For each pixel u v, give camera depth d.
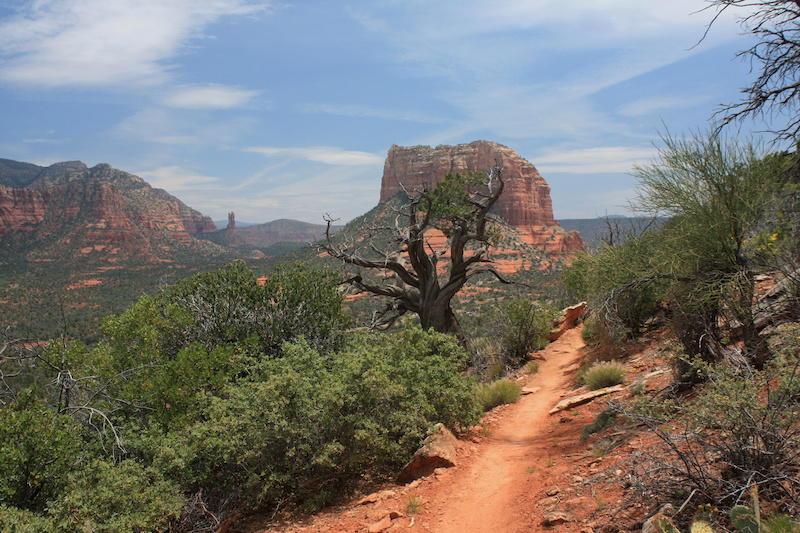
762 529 2.89
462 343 20.16
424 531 5.16
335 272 14.59
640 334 12.78
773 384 4.92
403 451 7.21
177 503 5.74
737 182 6.68
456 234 21.03
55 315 77.12
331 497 6.55
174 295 12.59
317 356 8.35
